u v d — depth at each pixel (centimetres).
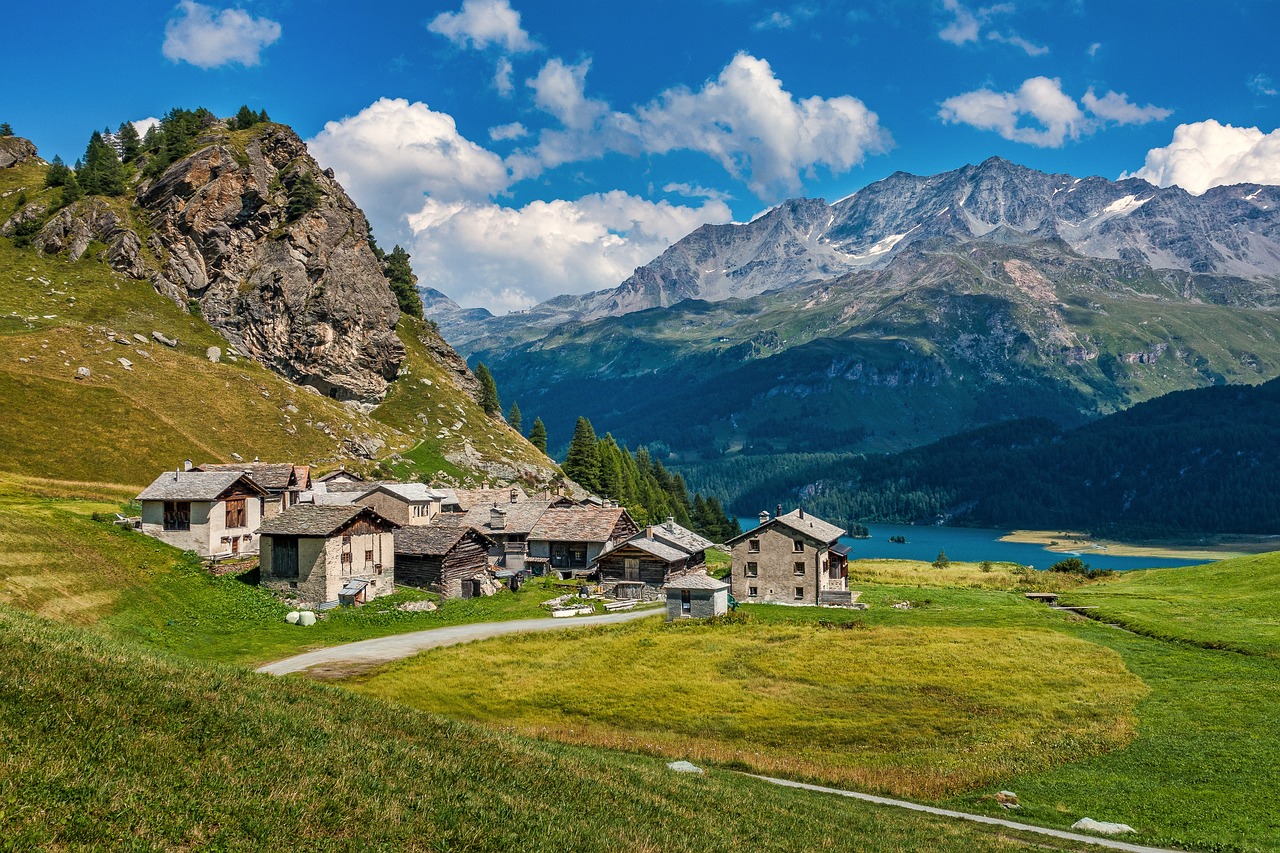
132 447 13575
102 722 2380
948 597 9975
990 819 3666
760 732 5131
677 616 8250
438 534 9550
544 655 6750
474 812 2444
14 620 3256
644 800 3002
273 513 10688
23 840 1703
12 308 17725
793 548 9819
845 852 2838
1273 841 3388
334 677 5975
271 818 2073
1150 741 4688
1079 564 12756
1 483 10438
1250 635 6931
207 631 6956
